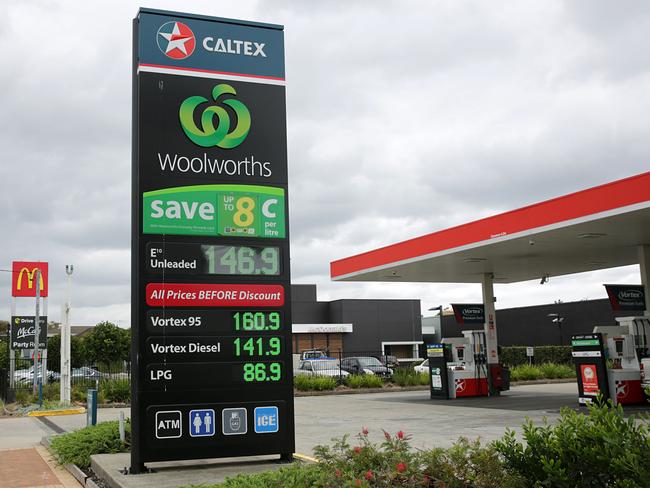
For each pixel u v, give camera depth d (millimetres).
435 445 10555
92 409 12953
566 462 4742
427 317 63656
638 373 16297
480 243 17312
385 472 5438
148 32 9102
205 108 9172
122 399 25281
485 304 23109
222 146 9172
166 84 9062
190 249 8781
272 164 9367
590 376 16391
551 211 15109
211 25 9391
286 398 8930
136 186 8766
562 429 4953
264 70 9555
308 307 57906
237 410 8695
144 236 8633
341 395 26969
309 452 10461
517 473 5129
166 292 8602
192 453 8469
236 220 9055
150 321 8500
